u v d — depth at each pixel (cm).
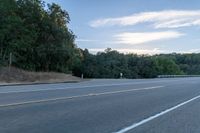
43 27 5503
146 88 3073
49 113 1347
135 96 2225
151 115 1370
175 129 1067
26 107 1497
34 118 1215
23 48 5103
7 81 3722
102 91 2550
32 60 5500
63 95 2117
